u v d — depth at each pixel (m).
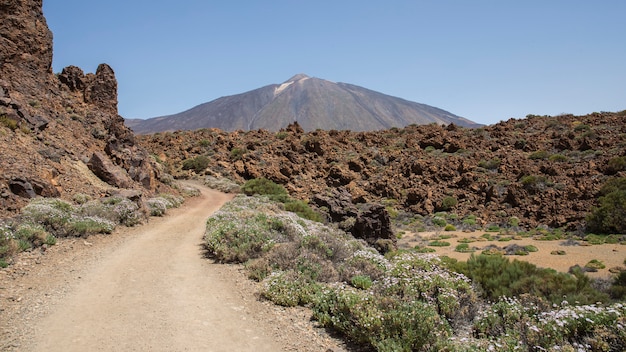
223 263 12.78
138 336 6.83
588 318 6.38
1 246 10.91
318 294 8.88
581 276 13.05
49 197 17.70
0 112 21.30
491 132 64.88
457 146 57.78
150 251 14.19
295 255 12.10
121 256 13.04
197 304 8.68
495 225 34.41
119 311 7.99
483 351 6.04
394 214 40.03
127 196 22.00
